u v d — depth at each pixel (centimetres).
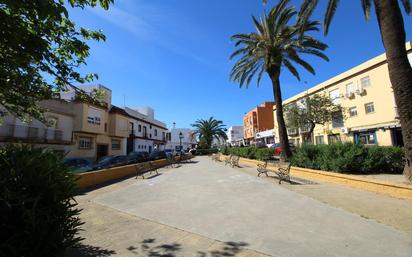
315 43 1633
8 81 418
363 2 1155
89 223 530
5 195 248
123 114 3384
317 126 3341
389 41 825
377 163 998
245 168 1619
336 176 947
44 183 281
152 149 4719
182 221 536
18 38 315
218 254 375
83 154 2659
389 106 2256
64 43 435
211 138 5731
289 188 870
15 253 253
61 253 305
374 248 383
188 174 1391
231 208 629
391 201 660
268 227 486
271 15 1653
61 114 2377
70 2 387
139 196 812
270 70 1745
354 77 2645
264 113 6084
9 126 1917
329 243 404
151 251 388
